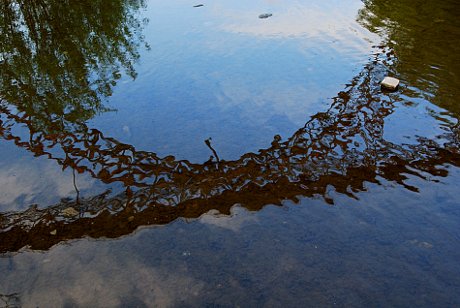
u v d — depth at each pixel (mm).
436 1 8633
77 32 8031
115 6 9664
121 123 4750
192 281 2658
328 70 5824
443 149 3889
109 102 5266
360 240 2934
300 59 6262
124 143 4332
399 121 4402
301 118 4641
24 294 2621
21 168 3945
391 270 2676
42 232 3145
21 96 5543
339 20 7930
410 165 3686
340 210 3229
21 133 4605
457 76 5305
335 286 2572
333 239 2953
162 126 4652
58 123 4805
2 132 4625
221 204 3381
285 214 3225
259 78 5711
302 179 3621
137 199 3471
